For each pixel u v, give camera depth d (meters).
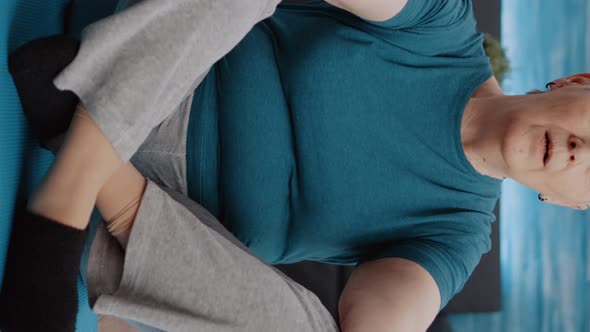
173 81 0.65
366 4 0.86
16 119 0.69
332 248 1.00
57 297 0.63
